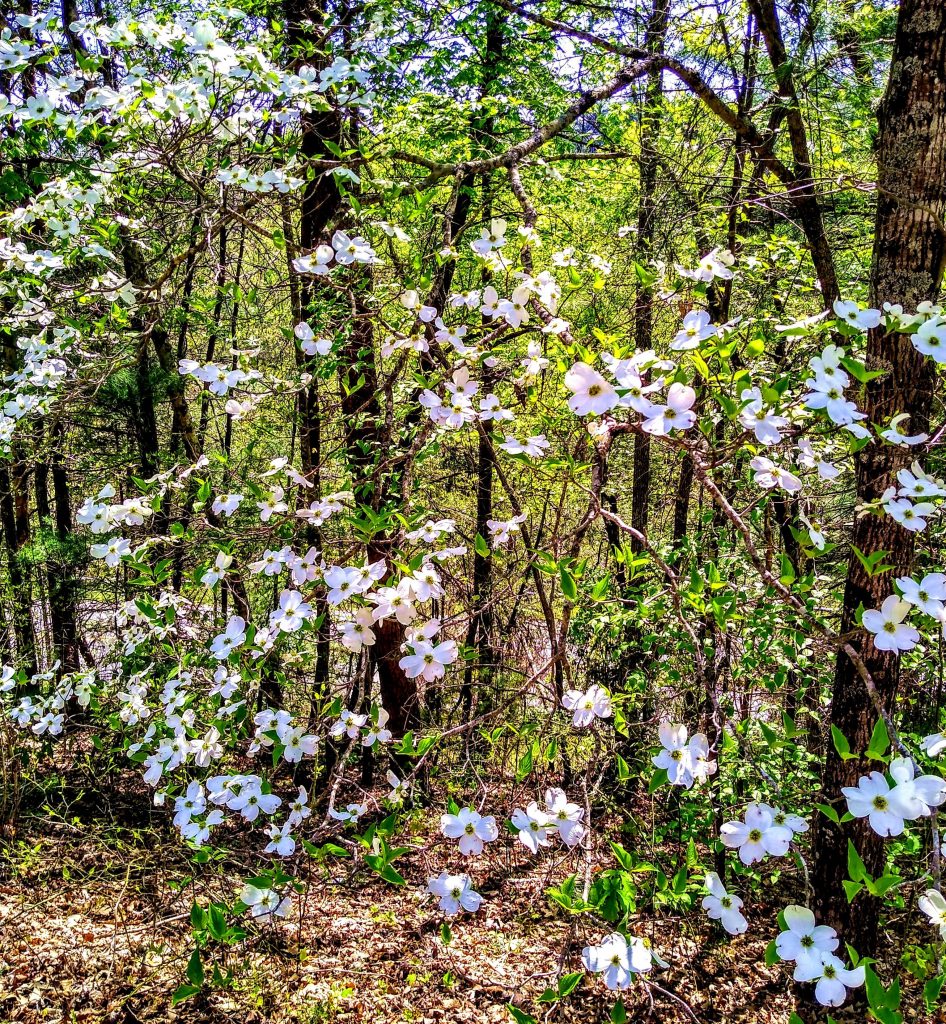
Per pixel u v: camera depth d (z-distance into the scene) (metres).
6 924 5.35
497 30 7.23
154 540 2.40
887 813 1.27
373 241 3.02
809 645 3.52
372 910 5.98
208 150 3.03
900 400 2.86
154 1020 4.80
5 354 6.43
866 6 4.65
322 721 2.27
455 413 2.09
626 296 4.24
